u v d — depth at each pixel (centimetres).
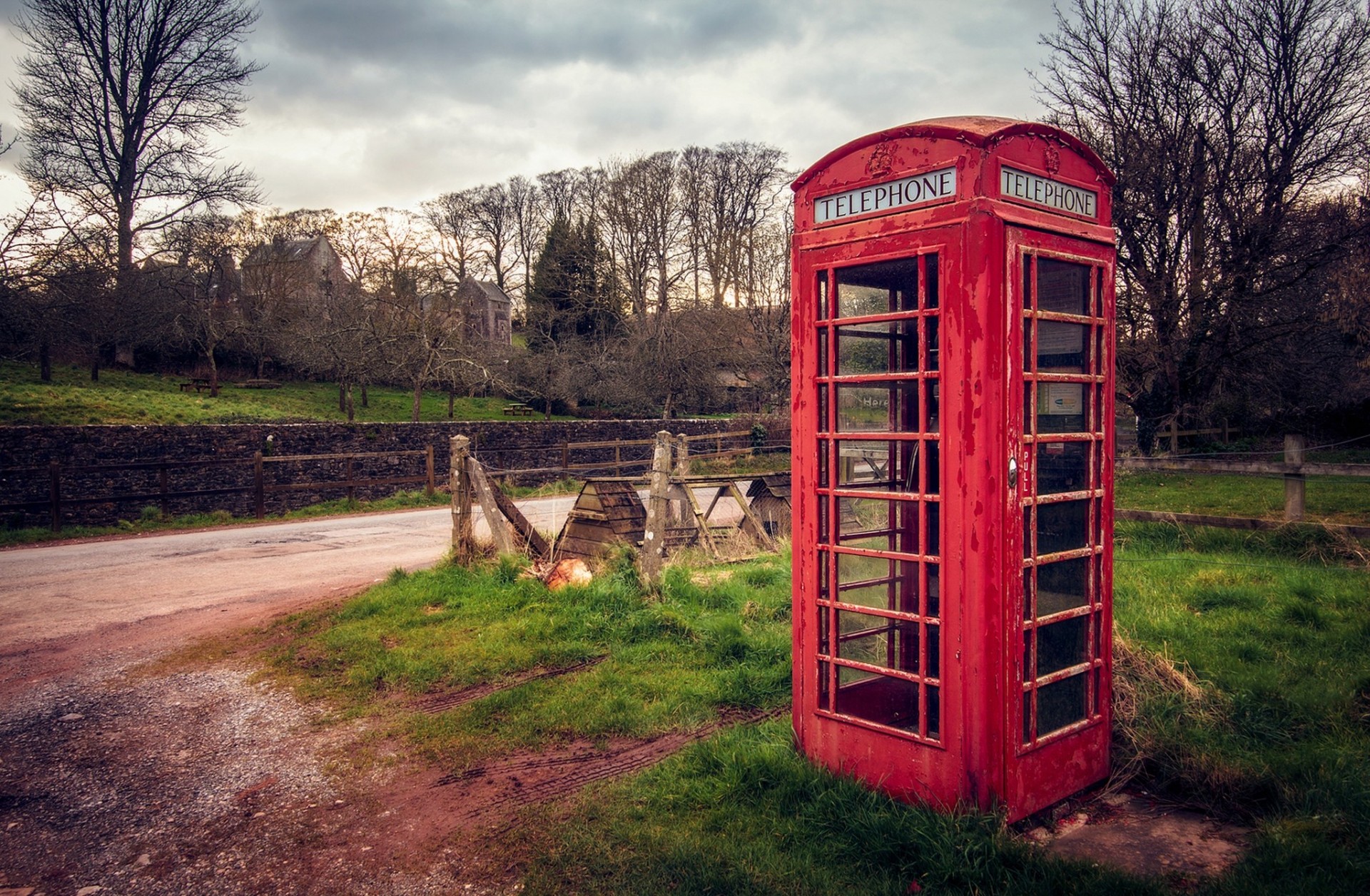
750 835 352
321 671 620
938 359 355
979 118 373
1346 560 823
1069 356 375
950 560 344
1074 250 371
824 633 402
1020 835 346
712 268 4334
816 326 397
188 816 413
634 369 3922
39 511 1592
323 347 3591
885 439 373
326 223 4241
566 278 4722
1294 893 287
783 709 502
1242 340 1917
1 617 837
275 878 354
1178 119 1850
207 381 3709
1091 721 388
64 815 420
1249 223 1794
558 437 2623
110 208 3161
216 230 3641
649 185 4384
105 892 348
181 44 3600
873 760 378
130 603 892
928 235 349
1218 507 1201
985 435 331
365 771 454
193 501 1791
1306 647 569
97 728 534
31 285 2641
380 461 2161
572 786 419
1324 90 1767
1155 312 1847
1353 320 1819
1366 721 439
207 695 587
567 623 684
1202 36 1819
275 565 1122
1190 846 339
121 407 2728
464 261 5616
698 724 490
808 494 403
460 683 582
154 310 3444
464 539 948
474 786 429
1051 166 364
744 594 752
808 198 402
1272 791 373
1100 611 392
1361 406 2412
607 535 934
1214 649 562
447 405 4288
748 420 3142
